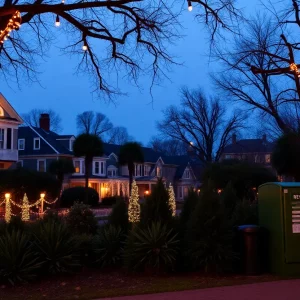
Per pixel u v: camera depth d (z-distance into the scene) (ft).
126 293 29.76
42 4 39.58
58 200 131.64
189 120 162.91
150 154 234.99
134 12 46.91
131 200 51.29
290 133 81.15
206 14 46.24
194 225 36.17
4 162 159.02
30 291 32.09
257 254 35.70
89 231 47.73
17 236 35.14
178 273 36.63
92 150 143.23
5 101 158.30
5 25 36.73
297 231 35.06
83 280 35.42
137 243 36.35
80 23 45.96
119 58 51.34
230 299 27.25
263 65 84.43
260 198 38.04
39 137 191.42
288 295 27.96
